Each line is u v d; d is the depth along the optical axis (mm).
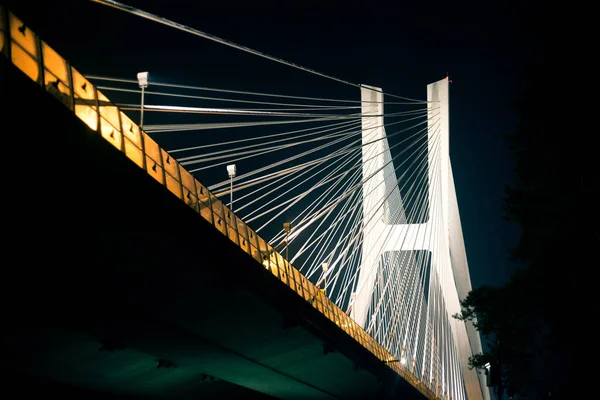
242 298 28438
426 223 60688
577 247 28156
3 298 24234
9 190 20031
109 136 20891
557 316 29234
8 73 17625
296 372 39719
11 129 18672
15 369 31172
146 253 23922
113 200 21453
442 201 65500
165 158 23625
